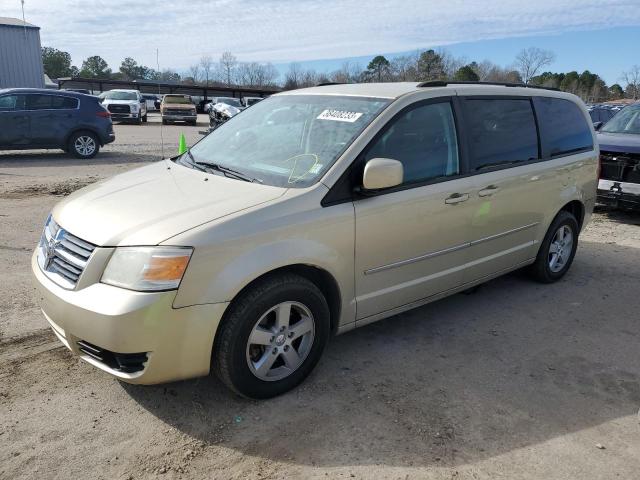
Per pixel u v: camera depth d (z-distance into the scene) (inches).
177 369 116.1
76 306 113.0
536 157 193.3
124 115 1151.0
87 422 120.6
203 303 113.6
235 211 120.8
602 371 150.9
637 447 118.6
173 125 1218.0
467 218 165.3
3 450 110.5
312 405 129.6
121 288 111.3
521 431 122.6
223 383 129.2
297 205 126.9
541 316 186.4
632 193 309.6
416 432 120.9
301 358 135.0
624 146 312.0
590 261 250.2
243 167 148.2
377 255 143.3
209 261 113.4
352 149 138.3
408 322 177.9
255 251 118.9
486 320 181.6
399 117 148.6
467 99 169.5
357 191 136.2
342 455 112.9
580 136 219.0
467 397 135.4
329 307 142.9
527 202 188.9
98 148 574.2
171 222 116.7
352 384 139.3
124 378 115.8
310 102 164.7
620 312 192.1
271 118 167.2
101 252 114.7
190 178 143.9
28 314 170.4
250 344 123.8
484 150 171.8
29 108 531.5
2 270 206.5
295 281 127.0
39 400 127.6
